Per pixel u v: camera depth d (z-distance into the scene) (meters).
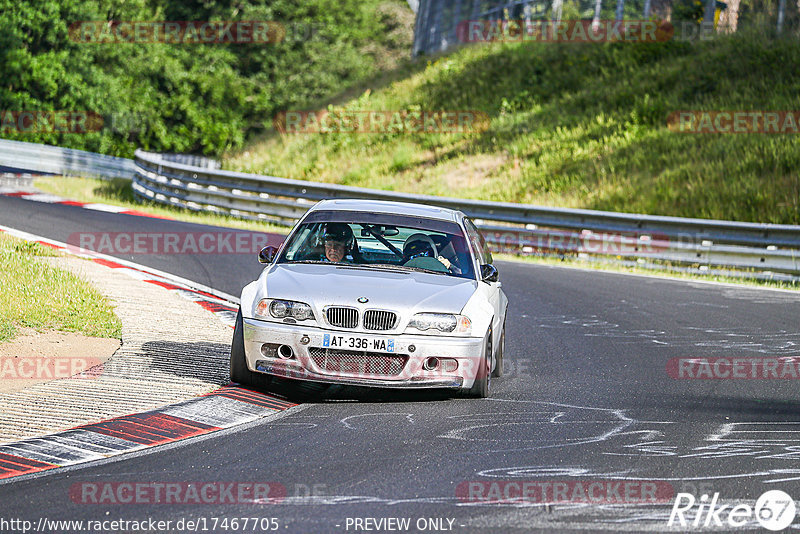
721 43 85.69
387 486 13.30
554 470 14.32
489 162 76.25
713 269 47.91
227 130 125.69
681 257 48.31
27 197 60.94
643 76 84.25
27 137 106.56
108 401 17.55
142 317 26.00
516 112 85.69
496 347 21.28
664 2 93.44
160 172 65.31
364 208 22.55
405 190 74.12
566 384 21.48
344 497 12.73
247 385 19.55
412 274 20.44
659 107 76.19
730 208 58.00
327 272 20.05
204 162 86.38
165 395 18.22
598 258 51.25
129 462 14.23
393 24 184.25
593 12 97.56
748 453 15.60
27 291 25.64
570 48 94.19
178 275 35.44
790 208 56.44
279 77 137.00
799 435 17.02
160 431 15.94
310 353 18.50
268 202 58.81
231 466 14.13
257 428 16.50
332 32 144.38
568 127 78.81
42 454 14.41
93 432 15.60
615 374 22.81
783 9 86.12
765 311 34.47
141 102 119.19
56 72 107.06
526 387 21.03
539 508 12.45
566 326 30.05
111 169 89.19
